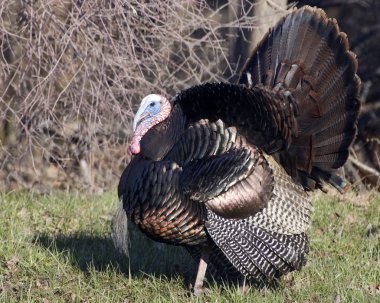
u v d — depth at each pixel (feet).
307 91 77.20
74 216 101.40
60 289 77.66
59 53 108.78
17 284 78.28
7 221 96.17
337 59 76.95
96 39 108.17
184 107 74.90
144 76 113.39
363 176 134.41
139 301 74.69
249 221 73.36
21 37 106.32
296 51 78.23
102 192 123.13
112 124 118.73
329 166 77.92
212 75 110.11
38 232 93.35
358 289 76.23
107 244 90.63
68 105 120.16
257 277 74.64
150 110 74.95
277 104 75.00
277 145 75.56
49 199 109.81
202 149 72.38
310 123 77.30
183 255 88.99
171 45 115.34
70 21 106.42
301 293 75.92
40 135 121.39
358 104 76.28
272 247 73.92
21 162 131.54
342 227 94.99
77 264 83.05
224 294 76.74
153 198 72.69
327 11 217.15
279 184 74.54
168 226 73.05
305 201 75.92
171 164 72.79
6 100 122.11
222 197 71.82
